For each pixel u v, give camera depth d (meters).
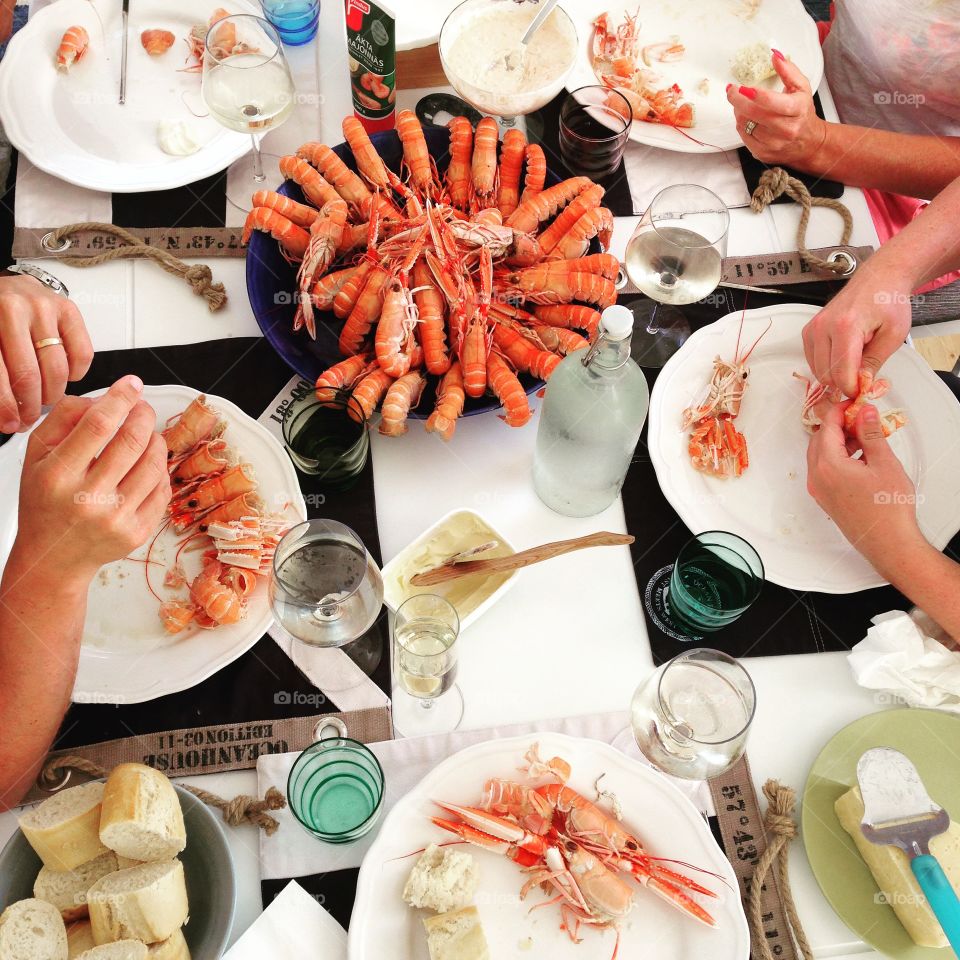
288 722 0.78
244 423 0.86
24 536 0.70
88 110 1.00
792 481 0.88
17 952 0.64
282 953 0.70
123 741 0.77
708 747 0.68
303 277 0.89
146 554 0.82
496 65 0.99
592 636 0.83
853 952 0.73
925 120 1.22
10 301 0.78
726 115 1.04
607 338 0.70
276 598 0.72
